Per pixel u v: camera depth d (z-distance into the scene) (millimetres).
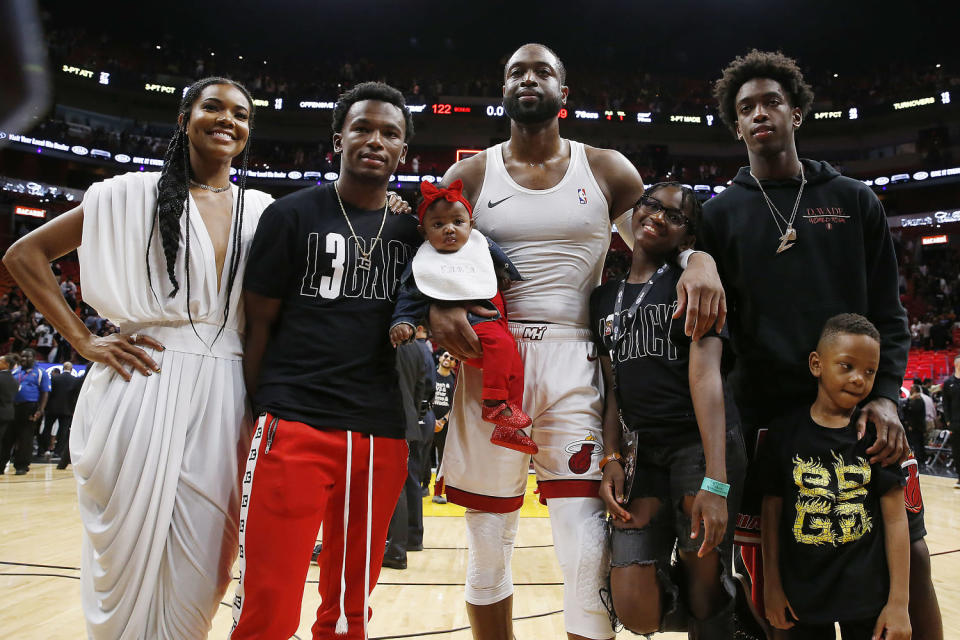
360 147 2209
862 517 2057
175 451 2002
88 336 2066
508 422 2195
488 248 2369
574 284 2521
